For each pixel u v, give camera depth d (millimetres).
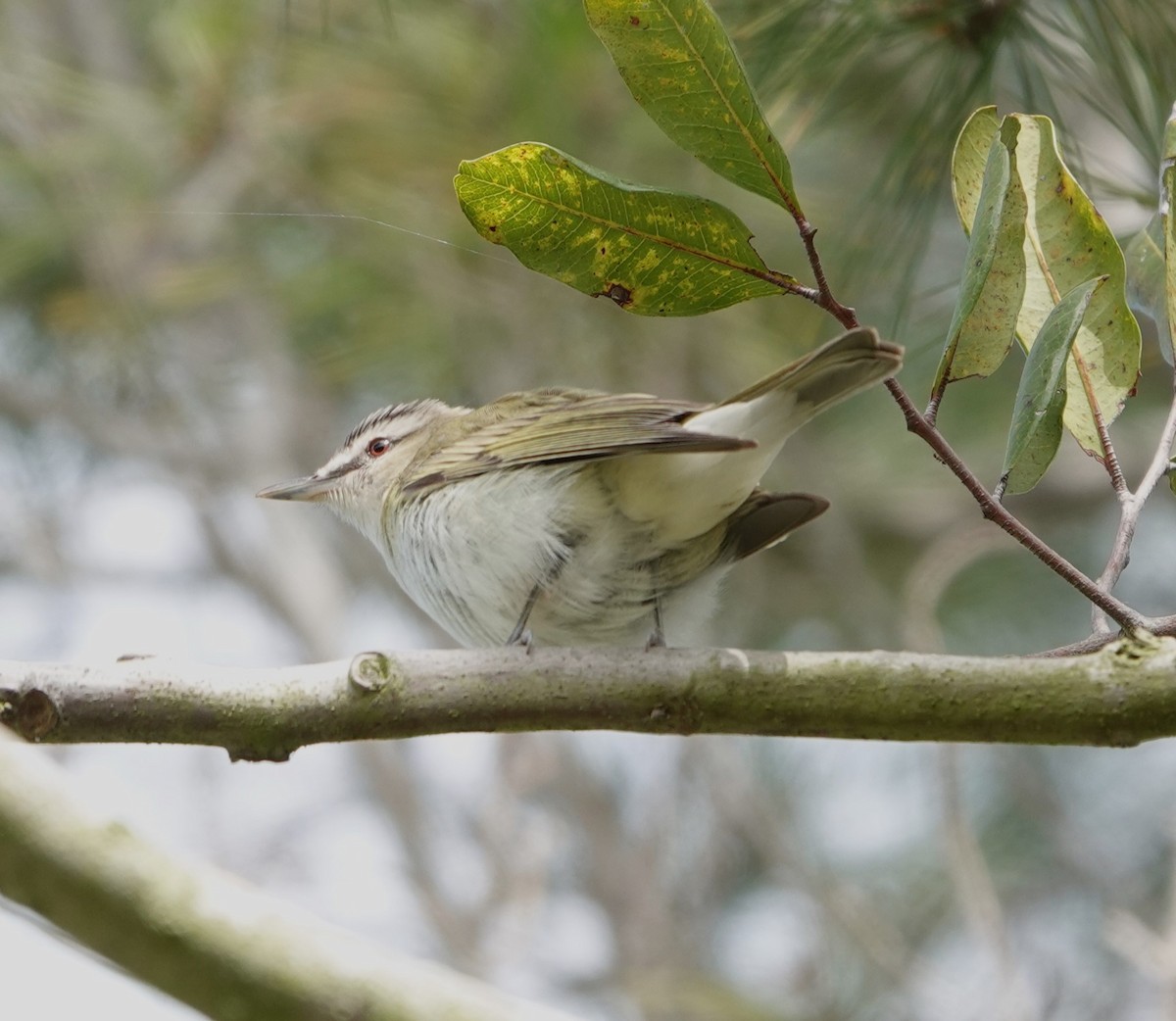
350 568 16328
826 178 11367
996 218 4797
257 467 14844
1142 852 14383
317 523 15969
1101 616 5293
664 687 5312
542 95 10875
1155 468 5387
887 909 14078
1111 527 15422
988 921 9367
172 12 11969
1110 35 7832
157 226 12719
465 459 7258
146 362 14383
